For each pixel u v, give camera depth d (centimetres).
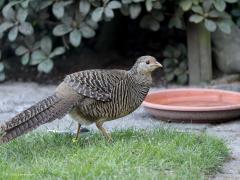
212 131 816
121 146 666
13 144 701
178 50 1096
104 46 1230
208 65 1080
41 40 1056
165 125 831
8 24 1027
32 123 656
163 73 1145
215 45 1098
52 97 677
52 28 1127
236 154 712
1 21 1072
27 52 1062
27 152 676
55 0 1029
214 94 916
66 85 684
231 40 1086
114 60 1203
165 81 1108
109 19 1035
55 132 755
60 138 721
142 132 740
